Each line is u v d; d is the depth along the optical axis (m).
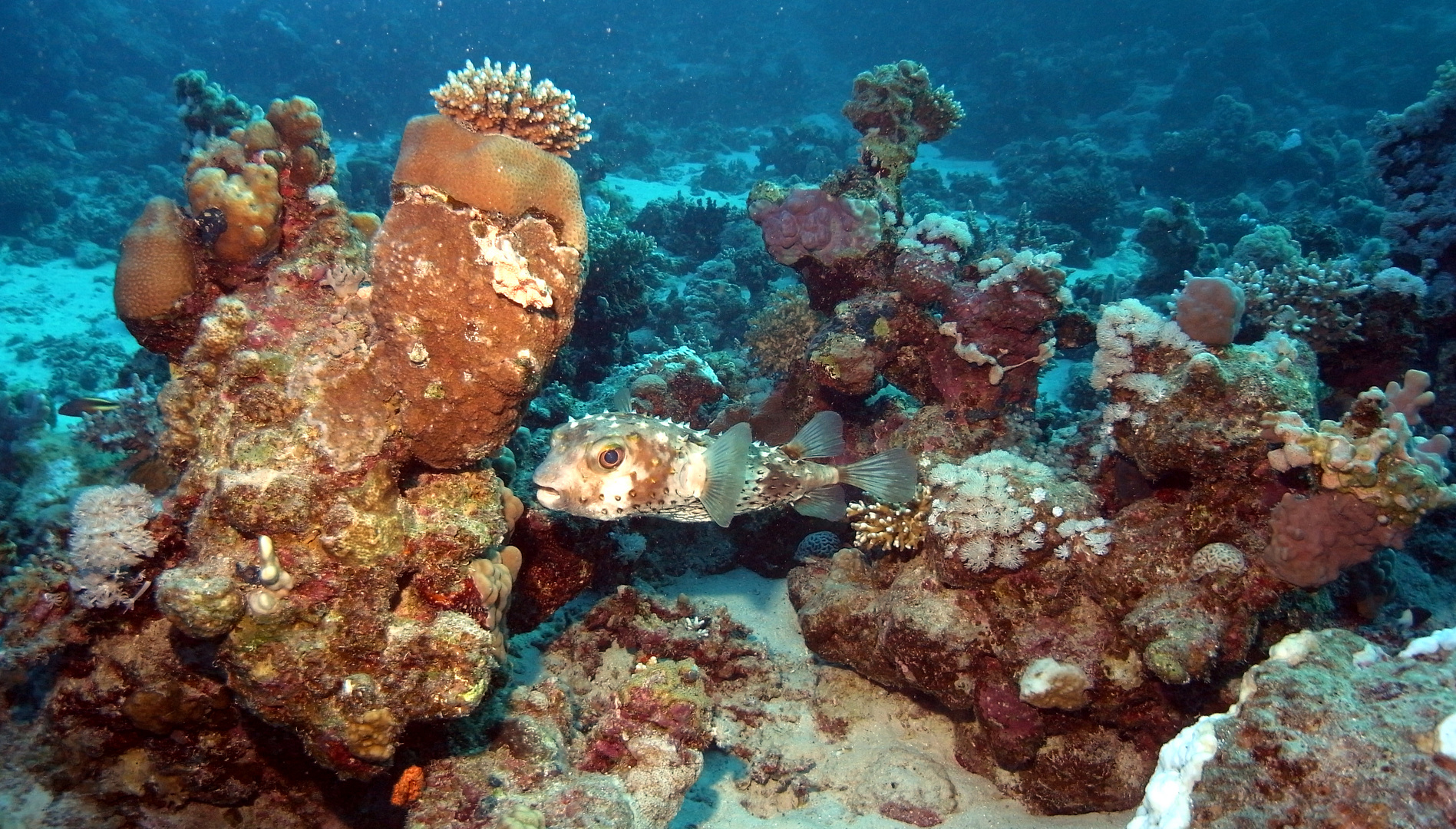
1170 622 0.69
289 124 0.65
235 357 0.56
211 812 0.62
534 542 0.84
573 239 0.57
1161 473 0.77
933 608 0.81
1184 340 0.79
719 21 8.80
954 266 1.03
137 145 4.62
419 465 0.61
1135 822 0.53
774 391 1.19
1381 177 1.50
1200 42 6.66
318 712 0.52
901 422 1.07
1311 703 0.48
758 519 1.19
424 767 0.60
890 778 0.80
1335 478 0.65
